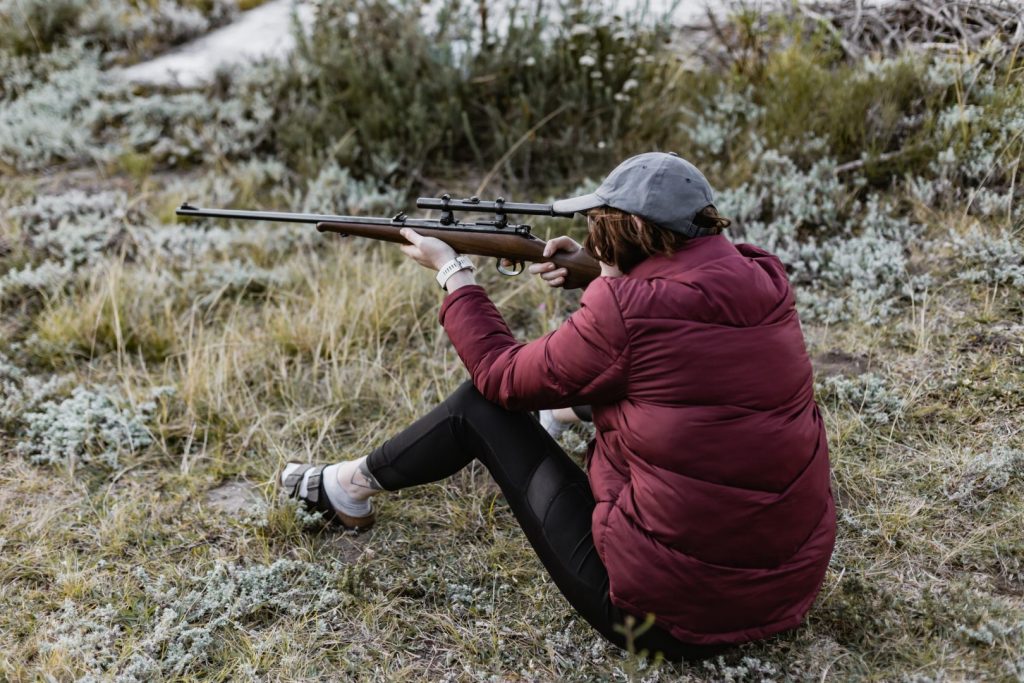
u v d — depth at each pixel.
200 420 3.63
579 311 2.16
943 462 3.07
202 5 7.14
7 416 3.58
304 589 2.82
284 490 3.18
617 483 2.27
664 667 2.45
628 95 5.14
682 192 2.07
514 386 2.29
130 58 6.50
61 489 3.29
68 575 2.84
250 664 2.54
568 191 4.89
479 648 2.60
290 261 4.63
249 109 5.70
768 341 2.06
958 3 4.79
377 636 2.66
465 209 2.61
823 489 2.21
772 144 4.71
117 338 4.00
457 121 5.25
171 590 2.78
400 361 3.89
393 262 4.55
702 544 2.11
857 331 3.73
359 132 5.34
